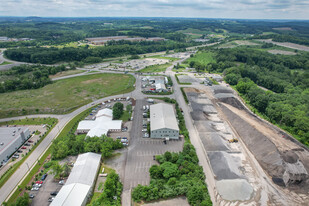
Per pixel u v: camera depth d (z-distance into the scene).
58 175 78.56
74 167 81.88
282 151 89.69
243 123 117.31
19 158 91.75
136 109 138.62
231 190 74.44
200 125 119.12
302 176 79.94
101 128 109.44
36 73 197.50
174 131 106.00
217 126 120.69
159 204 70.00
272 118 133.25
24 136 103.44
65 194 68.06
